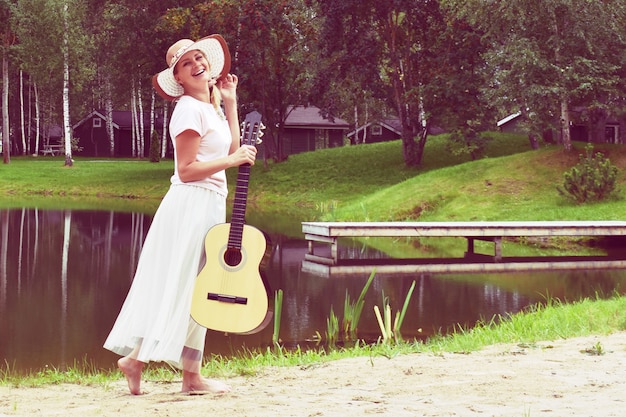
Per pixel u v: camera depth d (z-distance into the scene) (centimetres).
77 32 5456
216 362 745
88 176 4784
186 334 460
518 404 430
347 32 4197
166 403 450
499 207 2680
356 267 1684
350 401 446
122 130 7350
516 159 3047
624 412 404
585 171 2561
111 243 2139
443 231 1836
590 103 3158
